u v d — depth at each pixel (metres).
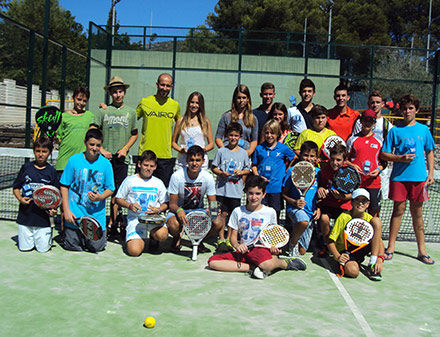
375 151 4.94
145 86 13.82
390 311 3.34
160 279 3.81
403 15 38.94
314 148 4.71
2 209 6.31
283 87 13.80
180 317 3.04
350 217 4.39
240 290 3.63
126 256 4.48
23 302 3.18
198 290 3.58
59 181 4.69
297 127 5.54
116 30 13.91
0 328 2.77
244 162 5.03
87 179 4.55
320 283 3.91
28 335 2.70
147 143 5.32
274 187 5.04
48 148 4.50
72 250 4.58
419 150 4.75
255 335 2.81
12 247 4.54
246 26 34.41
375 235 4.22
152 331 2.81
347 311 3.27
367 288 3.86
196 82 13.93
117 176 5.27
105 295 3.38
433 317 3.26
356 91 13.12
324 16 34.31
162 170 5.36
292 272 4.22
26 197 4.41
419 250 4.80
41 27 33.19
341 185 4.58
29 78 7.30
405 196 4.77
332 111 5.50
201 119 5.30
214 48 14.45
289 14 33.19
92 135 4.51
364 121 4.89
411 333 2.97
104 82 13.32
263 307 3.28
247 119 5.38
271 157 5.06
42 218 4.40
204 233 4.41
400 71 12.62
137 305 3.22
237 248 4.10
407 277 4.21
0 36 8.25
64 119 5.15
